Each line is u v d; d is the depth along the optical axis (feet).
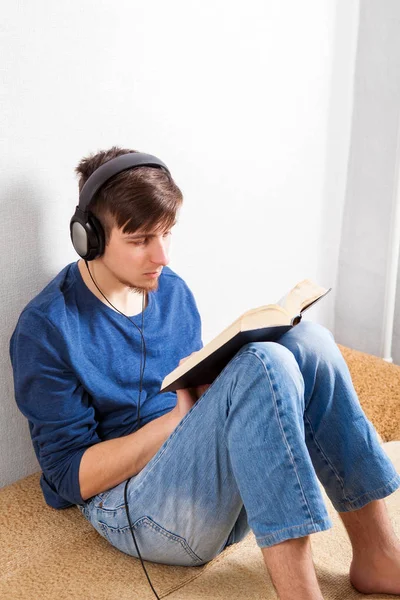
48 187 4.95
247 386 3.62
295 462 3.55
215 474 3.86
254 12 6.07
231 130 6.21
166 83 5.57
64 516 4.80
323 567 4.30
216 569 4.26
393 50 6.86
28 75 4.68
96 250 4.19
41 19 4.67
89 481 4.25
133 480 4.18
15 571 4.28
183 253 6.16
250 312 3.66
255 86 6.29
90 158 4.50
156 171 4.09
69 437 4.37
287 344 3.93
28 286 4.99
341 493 4.03
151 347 4.76
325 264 7.74
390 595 4.04
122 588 4.09
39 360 4.29
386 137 7.14
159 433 4.23
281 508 3.55
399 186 7.17
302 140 6.93
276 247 7.06
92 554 4.42
